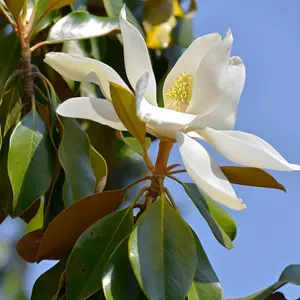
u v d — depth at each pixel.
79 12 1.34
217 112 1.17
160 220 1.12
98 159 1.31
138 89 1.07
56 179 1.27
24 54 1.30
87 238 1.15
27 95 1.29
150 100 1.18
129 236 1.13
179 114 1.13
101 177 1.31
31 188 1.22
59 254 1.21
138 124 1.14
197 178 1.08
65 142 1.25
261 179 1.19
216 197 1.08
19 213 1.21
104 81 1.16
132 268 1.09
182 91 1.21
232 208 1.08
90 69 1.16
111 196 1.18
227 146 1.12
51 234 1.19
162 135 1.17
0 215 1.34
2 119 1.34
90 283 1.14
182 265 1.10
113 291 1.11
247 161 1.13
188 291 1.10
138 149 1.32
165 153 1.17
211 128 1.17
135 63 1.17
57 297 1.19
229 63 1.18
